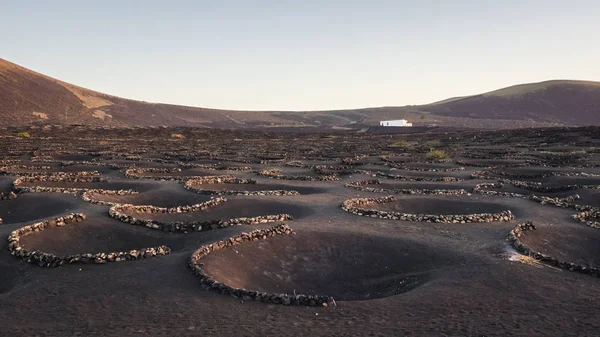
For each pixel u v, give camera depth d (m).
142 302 11.22
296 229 18.14
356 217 21.06
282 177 35.44
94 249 16.78
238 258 15.05
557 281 12.91
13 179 31.56
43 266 14.01
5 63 170.50
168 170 38.81
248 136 109.69
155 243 17.48
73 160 49.31
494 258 14.89
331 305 11.08
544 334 9.52
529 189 30.47
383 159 51.28
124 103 190.00
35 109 141.75
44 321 10.20
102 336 9.35
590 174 37.19
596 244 17.95
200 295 11.66
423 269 15.00
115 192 26.48
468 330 9.70
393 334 9.49
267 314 10.54
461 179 35.75
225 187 31.05
